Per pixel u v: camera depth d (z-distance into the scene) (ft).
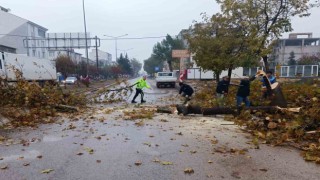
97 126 28.30
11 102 37.45
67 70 155.33
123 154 18.70
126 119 32.58
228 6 63.67
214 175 15.01
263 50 59.93
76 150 19.62
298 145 20.71
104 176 14.89
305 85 41.78
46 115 34.55
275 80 37.52
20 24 193.98
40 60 98.84
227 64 65.82
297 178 14.55
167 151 19.39
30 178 14.61
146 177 14.74
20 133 24.99
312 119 24.07
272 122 24.90
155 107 45.24
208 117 33.88
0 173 15.29
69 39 128.88
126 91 59.82
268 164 16.67
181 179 14.49
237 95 36.40
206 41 67.82
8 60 76.95
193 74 148.46
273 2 61.11
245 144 21.12
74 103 46.52
